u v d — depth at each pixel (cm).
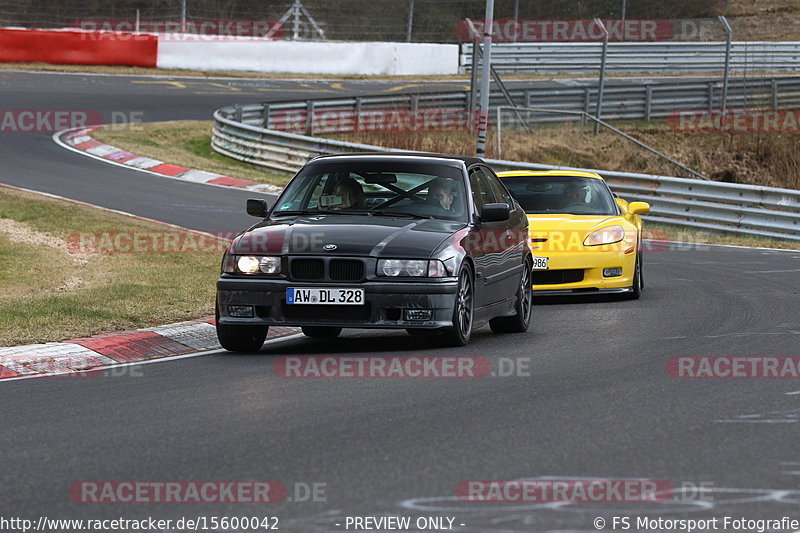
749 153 12238
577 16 18750
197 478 1933
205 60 15362
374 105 11619
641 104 13062
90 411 2531
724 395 2670
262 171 10006
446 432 2266
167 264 5144
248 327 3378
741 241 7256
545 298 4988
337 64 15962
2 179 8056
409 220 3447
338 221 3403
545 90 12494
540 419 2392
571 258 4709
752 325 3909
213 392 2731
